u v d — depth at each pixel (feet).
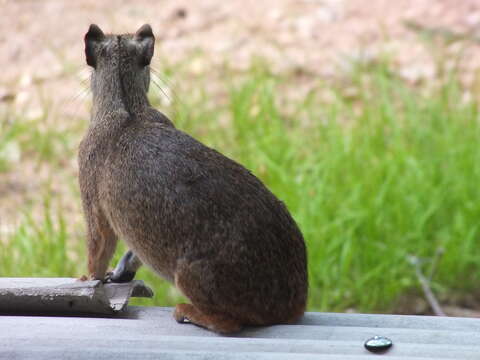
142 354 17.90
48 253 36.55
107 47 24.17
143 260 21.89
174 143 21.63
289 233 20.84
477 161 40.96
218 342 19.04
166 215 20.77
